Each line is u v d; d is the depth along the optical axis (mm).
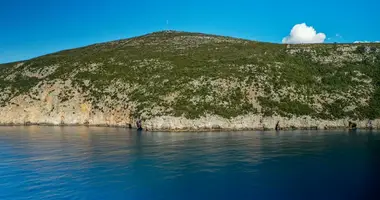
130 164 33469
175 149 40812
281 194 24359
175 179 28328
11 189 26375
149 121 62625
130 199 24000
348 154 37062
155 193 25094
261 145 43125
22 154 39031
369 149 39812
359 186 25859
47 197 24547
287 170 30641
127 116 69625
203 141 46906
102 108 75250
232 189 25672
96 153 39094
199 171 30609
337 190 25000
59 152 40000
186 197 24203
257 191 25141
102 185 27031
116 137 52406
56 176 29656
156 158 35875
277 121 62531
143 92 73938
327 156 36156
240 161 34125
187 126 60969
